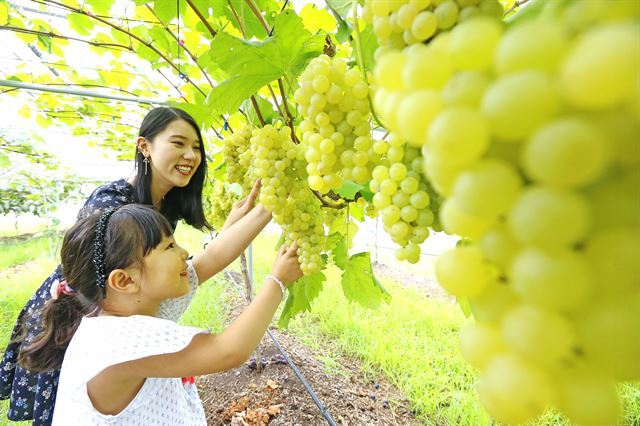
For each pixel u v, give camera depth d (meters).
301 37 1.01
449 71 0.27
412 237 0.57
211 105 1.05
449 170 0.28
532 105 0.20
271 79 1.08
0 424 2.54
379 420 2.51
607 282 0.23
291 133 1.21
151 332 1.05
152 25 2.38
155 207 1.63
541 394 0.25
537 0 0.44
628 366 0.23
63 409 1.14
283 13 0.94
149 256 1.17
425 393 2.64
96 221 1.21
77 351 1.07
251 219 1.55
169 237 1.24
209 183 3.68
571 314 0.25
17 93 3.77
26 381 1.58
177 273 1.22
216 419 2.52
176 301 1.57
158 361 1.05
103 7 2.17
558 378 0.27
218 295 4.98
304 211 1.08
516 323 0.25
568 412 0.26
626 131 0.20
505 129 0.22
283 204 1.01
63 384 1.16
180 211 1.94
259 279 5.62
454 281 0.30
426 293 5.09
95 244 1.17
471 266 0.29
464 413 2.48
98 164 8.94
